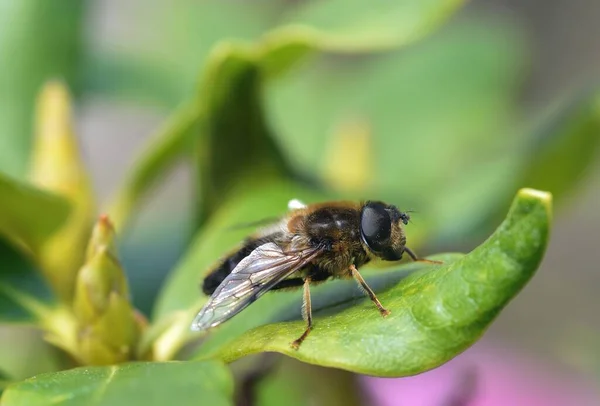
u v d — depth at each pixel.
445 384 0.16
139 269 0.16
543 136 0.15
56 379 0.11
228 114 0.14
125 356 0.12
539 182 0.15
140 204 0.14
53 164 0.14
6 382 0.12
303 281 0.13
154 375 0.11
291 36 0.14
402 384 0.16
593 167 0.15
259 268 0.12
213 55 0.13
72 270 0.13
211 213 0.14
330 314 0.12
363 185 0.15
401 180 0.17
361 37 0.14
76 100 0.15
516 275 0.11
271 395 0.15
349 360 0.11
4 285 0.13
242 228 0.13
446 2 0.14
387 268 0.12
